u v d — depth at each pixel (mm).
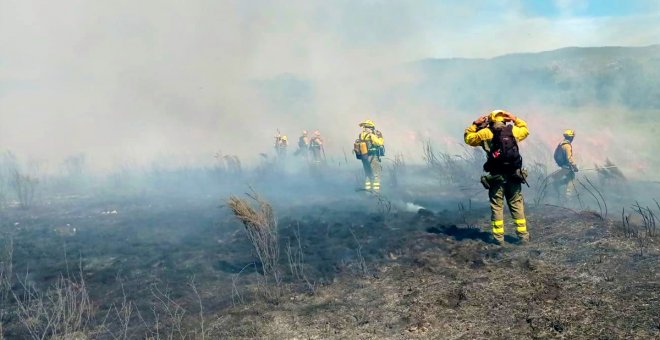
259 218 6410
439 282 5199
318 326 4523
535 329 3992
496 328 4105
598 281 4703
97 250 7621
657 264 4867
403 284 5285
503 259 5660
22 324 4926
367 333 4297
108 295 5684
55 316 5051
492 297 4684
